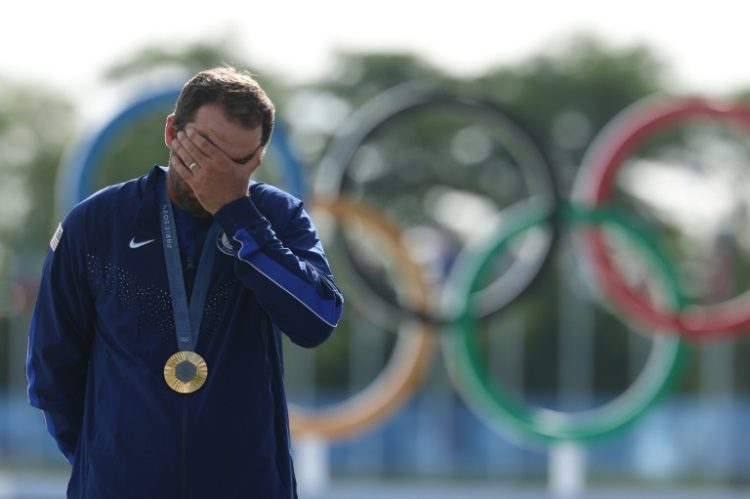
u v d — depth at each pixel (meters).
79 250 10.87
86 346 11.23
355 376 77.06
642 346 80.56
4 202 91.62
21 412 51.31
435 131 84.44
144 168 78.44
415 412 47.94
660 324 34.81
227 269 10.80
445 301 34.66
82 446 10.98
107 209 10.92
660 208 87.38
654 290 36.19
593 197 34.66
